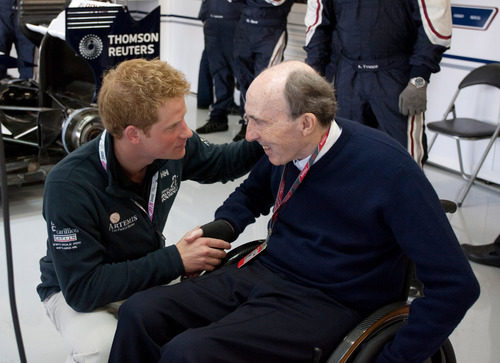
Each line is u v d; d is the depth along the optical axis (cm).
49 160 345
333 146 146
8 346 214
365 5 286
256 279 161
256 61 468
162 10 706
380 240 147
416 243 137
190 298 153
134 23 309
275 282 156
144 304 146
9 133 329
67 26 291
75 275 148
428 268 136
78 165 148
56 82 339
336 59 312
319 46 316
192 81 699
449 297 133
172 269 159
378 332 141
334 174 147
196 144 180
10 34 491
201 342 132
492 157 419
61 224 145
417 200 137
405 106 286
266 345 138
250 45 462
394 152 142
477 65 412
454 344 231
